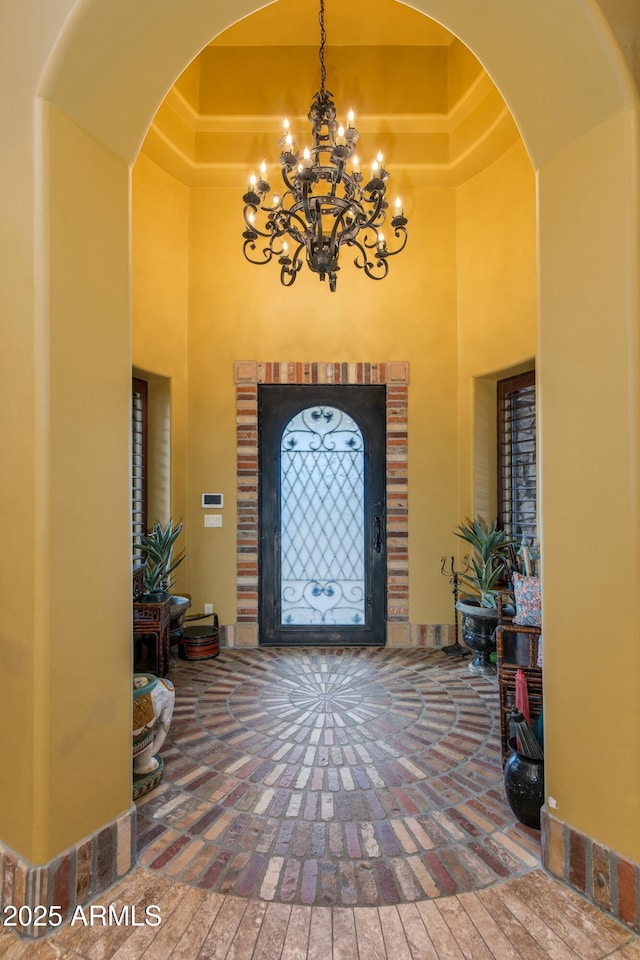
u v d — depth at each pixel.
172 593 3.71
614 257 1.37
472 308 3.65
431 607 3.77
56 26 1.29
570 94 1.41
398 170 3.67
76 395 1.43
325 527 3.85
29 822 1.34
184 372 3.75
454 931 1.32
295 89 3.61
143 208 3.42
